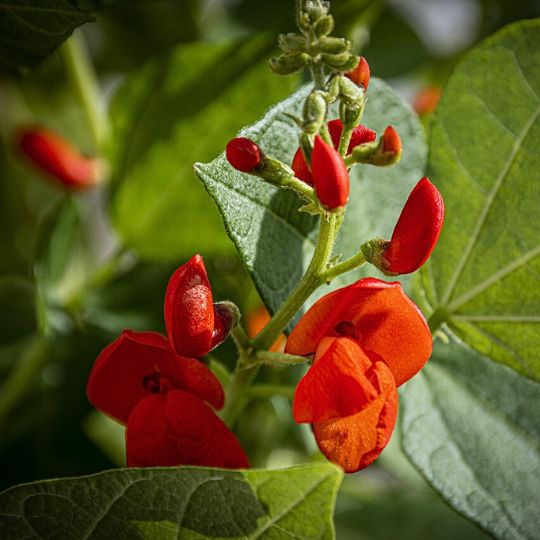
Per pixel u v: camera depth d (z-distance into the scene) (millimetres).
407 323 241
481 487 273
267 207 255
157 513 239
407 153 280
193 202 324
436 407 281
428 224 235
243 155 235
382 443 234
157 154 323
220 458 242
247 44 310
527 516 271
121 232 330
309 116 236
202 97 316
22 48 287
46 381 330
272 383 314
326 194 229
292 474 227
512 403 284
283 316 247
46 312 317
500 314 273
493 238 272
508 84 271
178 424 241
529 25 268
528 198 269
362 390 232
